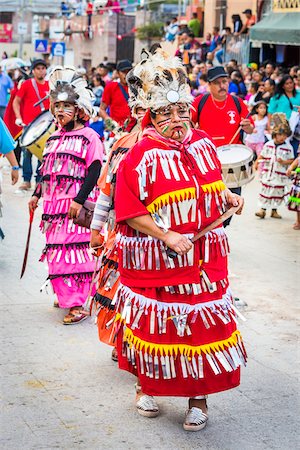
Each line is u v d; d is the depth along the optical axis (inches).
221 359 224.1
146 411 241.4
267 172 542.6
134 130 264.4
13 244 448.5
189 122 229.0
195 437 230.1
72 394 256.2
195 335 223.8
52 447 221.6
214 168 230.1
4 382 263.1
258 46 976.9
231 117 395.5
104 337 269.1
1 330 312.0
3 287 370.0
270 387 264.8
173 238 218.4
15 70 1026.1
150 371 226.2
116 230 251.4
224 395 257.9
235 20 1043.9
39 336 306.7
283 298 362.9
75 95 314.3
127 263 229.5
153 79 223.5
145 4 1461.6
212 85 391.5
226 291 231.6
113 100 540.4
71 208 308.8
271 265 422.0
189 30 1127.0
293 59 952.3
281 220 546.0
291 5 838.5
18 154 696.4
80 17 1742.1
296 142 570.6
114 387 262.4
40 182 326.0
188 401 248.2
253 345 302.8
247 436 231.1
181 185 222.1
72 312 320.8
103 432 231.6
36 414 241.6
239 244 468.8
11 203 573.0
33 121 446.6
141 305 226.2
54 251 320.5
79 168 316.2
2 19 2229.3
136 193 222.4
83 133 318.3
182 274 223.1
